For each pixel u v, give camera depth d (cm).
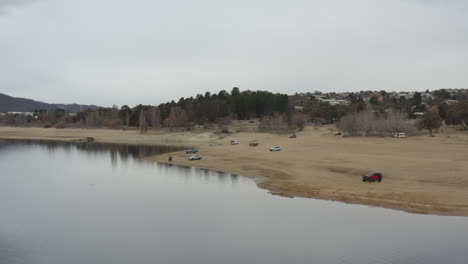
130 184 7000
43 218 4944
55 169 8812
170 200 5781
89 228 4553
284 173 7656
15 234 4375
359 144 11875
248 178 7519
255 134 18338
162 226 4584
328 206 5250
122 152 12638
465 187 5791
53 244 4066
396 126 14550
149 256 3731
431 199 5209
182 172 8331
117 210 5269
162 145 15312
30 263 3612
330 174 7350
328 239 4059
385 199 5350
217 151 11769
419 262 3491
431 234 4119
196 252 3806
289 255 3697
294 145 12669
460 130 16338
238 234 4269
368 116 15650
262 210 5166
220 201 5675
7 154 12000
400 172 7044
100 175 7969
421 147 10488
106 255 3769
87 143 16375
